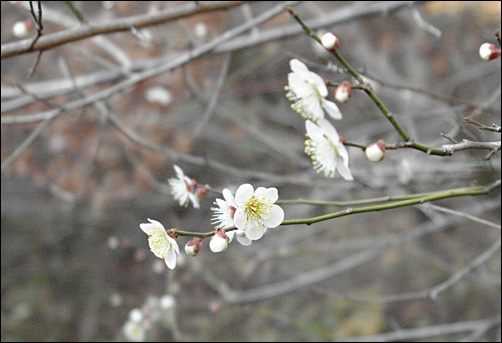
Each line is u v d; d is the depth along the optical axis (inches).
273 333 273.0
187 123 303.4
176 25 205.0
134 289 322.3
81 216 323.6
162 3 180.2
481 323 177.8
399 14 267.9
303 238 261.4
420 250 293.3
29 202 330.0
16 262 339.0
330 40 79.0
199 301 260.8
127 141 241.8
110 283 328.2
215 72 244.8
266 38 164.1
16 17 191.9
